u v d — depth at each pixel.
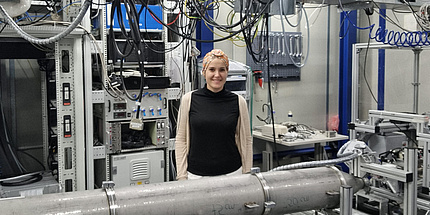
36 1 3.30
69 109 3.36
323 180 2.00
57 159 3.69
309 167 2.10
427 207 3.43
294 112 5.29
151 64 3.78
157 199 1.67
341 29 5.31
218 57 2.43
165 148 3.90
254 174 1.94
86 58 3.42
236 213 1.79
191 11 3.36
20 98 4.07
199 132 2.44
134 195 1.66
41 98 4.16
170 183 1.78
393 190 3.47
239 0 2.75
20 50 3.49
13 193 3.21
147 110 3.71
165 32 3.80
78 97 3.35
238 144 2.55
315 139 4.40
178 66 3.88
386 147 3.53
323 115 5.53
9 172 3.82
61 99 3.31
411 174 2.76
